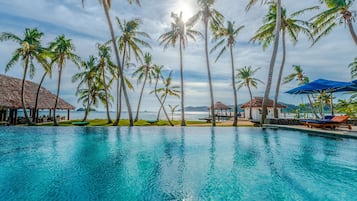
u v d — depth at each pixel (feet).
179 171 18.69
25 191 14.23
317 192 14.07
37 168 19.51
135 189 14.62
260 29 59.11
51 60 65.72
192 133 41.11
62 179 16.57
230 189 14.57
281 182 15.83
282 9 55.88
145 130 44.39
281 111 115.24
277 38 47.65
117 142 33.09
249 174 17.72
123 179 16.62
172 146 29.89
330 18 51.37
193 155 24.56
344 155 23.16
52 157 23.65
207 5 59.93
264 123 48.73
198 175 17.54
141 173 18.10
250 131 42.22
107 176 17.38
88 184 15.55
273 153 25.03
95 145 30.81
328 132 32.12
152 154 25.12
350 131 33.27
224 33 65.62
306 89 43.04
